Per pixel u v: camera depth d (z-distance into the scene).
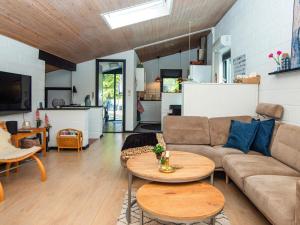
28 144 4.33
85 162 4.26
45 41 4.86
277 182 2.09
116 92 10.42
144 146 3.59
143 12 5.20
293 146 2.56
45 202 2.69
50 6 3.51
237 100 4.13
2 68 4.14
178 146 3.65
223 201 1.82
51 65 6.03
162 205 1.75
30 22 3.87
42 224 2.24
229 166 2.77
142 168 2.33
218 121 3.88
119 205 2.62
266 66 3.77
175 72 10.55
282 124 2.96
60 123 5.28
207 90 4.17
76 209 2.53
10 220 2.31
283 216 1.63
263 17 3.85
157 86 10.75
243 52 4.75
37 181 3.32
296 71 2.93
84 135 5.32
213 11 5.68
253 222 2.28
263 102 3.87
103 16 4.42
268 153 3.03
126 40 6.57
